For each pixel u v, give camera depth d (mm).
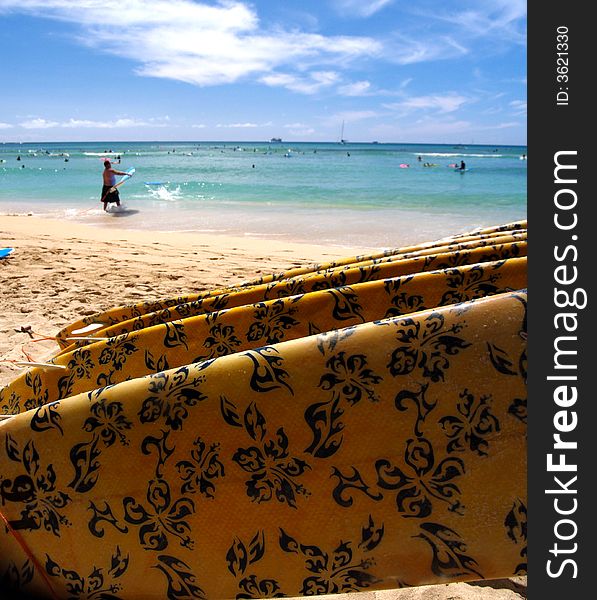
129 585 1395
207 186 20016
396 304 2188
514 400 1181
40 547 1421
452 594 1690
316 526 1282
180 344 2205
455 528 1203
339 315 2188
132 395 1387
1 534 1434
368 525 1252
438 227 10266
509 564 1189
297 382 1298
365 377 1261
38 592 1438
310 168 36156
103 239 8586
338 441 1262
